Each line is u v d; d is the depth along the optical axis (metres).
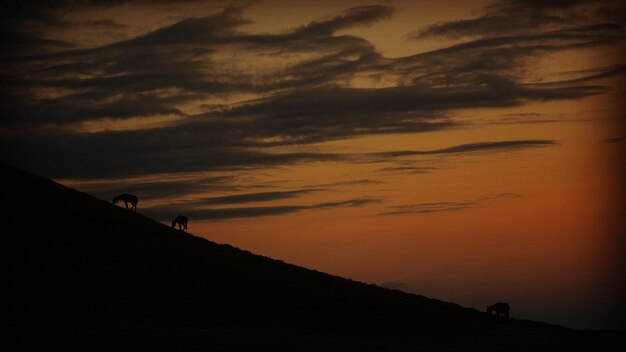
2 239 55.50
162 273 55.56
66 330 43.44
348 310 53.34
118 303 50.53
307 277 59.78
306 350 43.66
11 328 42.88
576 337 50.84
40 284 51.03
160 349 41.16
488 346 47.56
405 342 48.16
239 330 47.75
